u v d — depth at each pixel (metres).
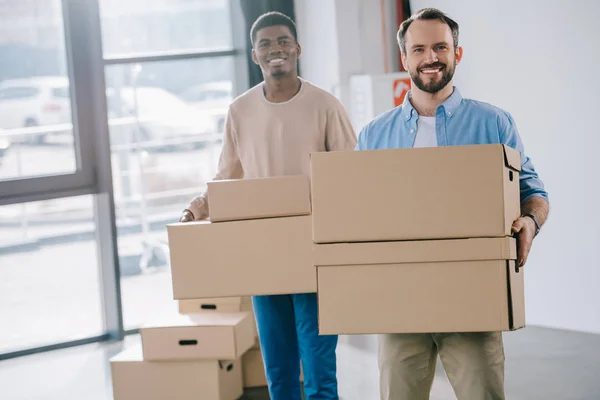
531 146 4.63
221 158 3.14
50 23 4.79
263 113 2.97
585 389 3.63
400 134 2.24
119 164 5.37
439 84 2.13
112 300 4.97
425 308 1.85
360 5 5.18
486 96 4.82
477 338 1.98
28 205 5.20
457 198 1.82
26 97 4.77
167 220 5.52
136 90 5.20
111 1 4.95
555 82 4.48
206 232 2.52
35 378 4.31
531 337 4.49
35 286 5.27
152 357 3.49
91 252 5.29
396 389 2.10
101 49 4.81
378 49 5.25
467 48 4.88
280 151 2.95
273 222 2.50
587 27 4.32
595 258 4.45
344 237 1.87
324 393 2.95
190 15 5.16
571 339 4.41
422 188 1.83
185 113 5.34
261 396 3.80
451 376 2.04
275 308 2.97
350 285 1.88
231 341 3.43
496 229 1.81
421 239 1.84
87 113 4.89
